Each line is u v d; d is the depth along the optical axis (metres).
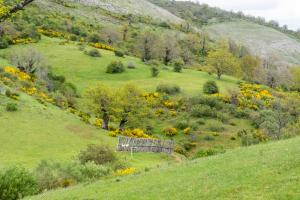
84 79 126.88
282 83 165.38
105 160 49.75
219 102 109.06
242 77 154.12
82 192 29.33
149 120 100.31
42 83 103.88
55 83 107.88
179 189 24.67
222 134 93.44
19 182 30.94
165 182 27.34
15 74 99.56
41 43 151.25
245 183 22.77
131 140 65.94
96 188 29.89
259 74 164.00
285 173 23.05
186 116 102.19
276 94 130.25
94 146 51.12
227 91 119.38
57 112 81.19
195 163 32.03
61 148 63.69
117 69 133.12
